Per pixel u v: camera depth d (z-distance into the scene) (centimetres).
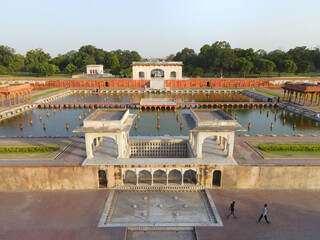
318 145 3025
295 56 14000
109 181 2500
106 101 7612
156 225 1955
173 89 9712
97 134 2484
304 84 6581
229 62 11312
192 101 7612
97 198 2348
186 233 1917
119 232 1883
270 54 16062
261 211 2159
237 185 2522
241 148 2933
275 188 2525
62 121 5406
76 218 2052
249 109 6562
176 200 2339
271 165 2478
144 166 2459
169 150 3186
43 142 3133
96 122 2470
